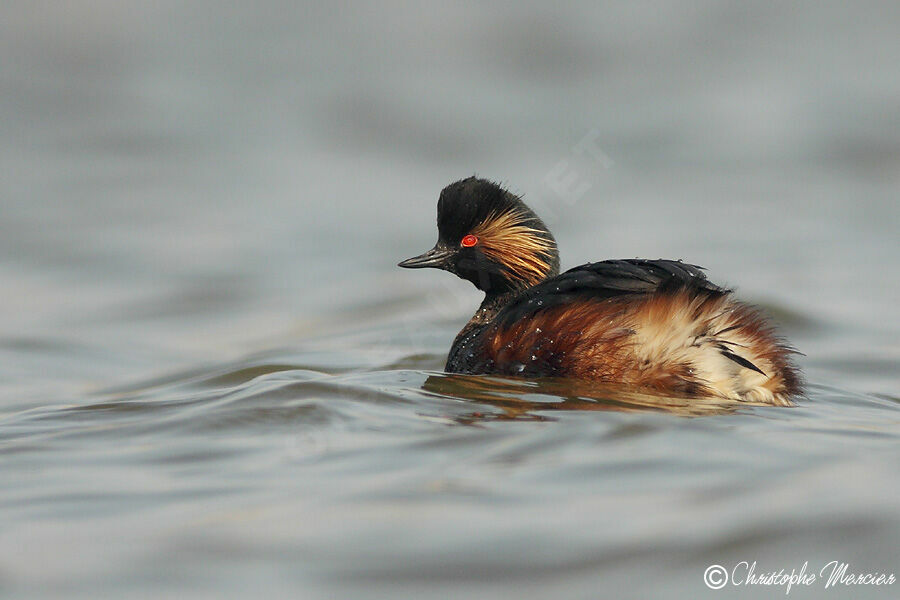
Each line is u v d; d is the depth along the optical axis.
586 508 7.20
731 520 7.04
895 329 14.94
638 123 27.12
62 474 8.10
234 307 16.89
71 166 24.75
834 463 8.00
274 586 6.34
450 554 6.65
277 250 19.75
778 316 15.48
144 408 9.90
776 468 7.88
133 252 19.47
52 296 17.30
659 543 6.77
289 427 8.95
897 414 9.87
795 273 17.75
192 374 13.01
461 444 8.34
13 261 18.88
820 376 12.71
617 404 9.38
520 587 6.32
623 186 23.41
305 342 14.84
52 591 6.32
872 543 6.79
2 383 12.89
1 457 8.55
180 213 21.78
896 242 19.48
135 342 15.11
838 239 19.69
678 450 8.20
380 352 13.84
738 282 17.27
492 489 7.51
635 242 19.70
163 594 6.29
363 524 7.04
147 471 8.10
